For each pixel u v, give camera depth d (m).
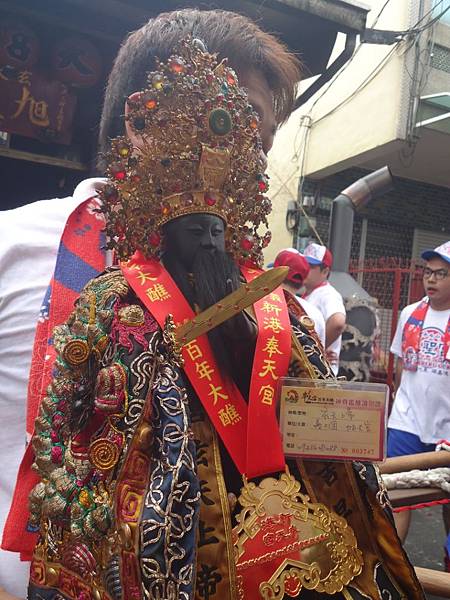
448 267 2.69
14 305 0.81
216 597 0.58
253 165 0.68
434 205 6.84
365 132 5.53
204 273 0.62
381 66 5.39
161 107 0.64
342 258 3.76
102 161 0.79
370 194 3.80
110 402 0.55
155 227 0.64
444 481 1.40
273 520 0.63
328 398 0.65
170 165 0.63
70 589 0.58
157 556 0.50
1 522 0.78
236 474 0.64
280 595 0.60
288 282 2.89
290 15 2.79
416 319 2.81
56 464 0.60
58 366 0.61
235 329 0.65
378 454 0.64
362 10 2.87
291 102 0.83
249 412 0.62
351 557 0.65
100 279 0.65
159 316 0.60
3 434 0.80
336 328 2.99
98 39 3.36
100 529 0.53
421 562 2.56
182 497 0.53
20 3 3.04
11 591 0.78
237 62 0.76
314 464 0.68
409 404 2.76
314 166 6.16
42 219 0.86
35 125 3.44
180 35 0.73
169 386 0.57
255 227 0.70
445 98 5.10
